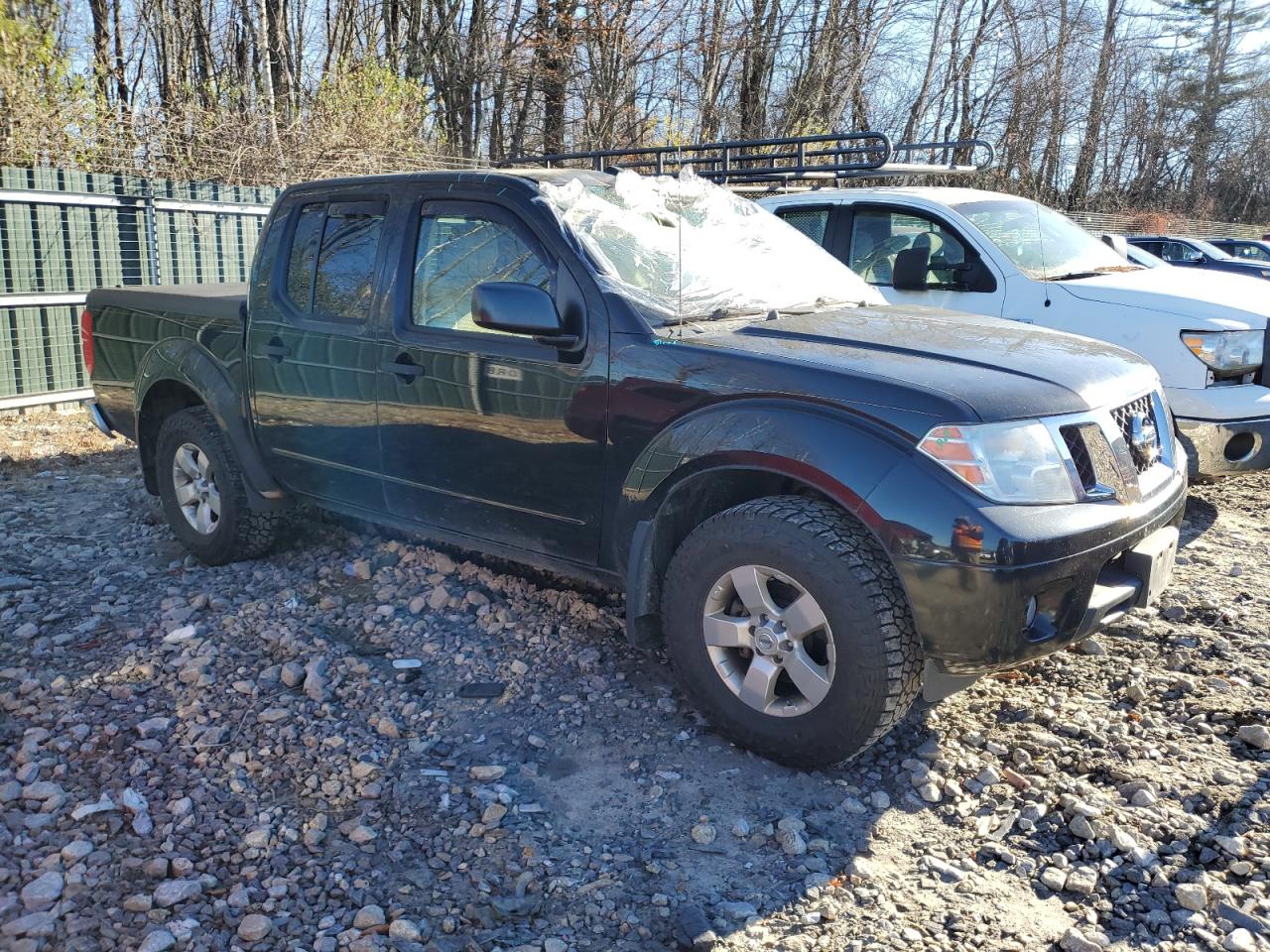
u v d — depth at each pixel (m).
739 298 4.03
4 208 8.72
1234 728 3.57
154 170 11.78
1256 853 2.90
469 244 4.05
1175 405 5.76
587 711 3.69
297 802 3.12
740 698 3.35
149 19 22.83
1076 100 35.22
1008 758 3.41
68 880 2.73
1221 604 4.68
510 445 3.87
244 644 4.18
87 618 4.43
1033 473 3.06
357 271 4.40
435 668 4.00
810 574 3.12
